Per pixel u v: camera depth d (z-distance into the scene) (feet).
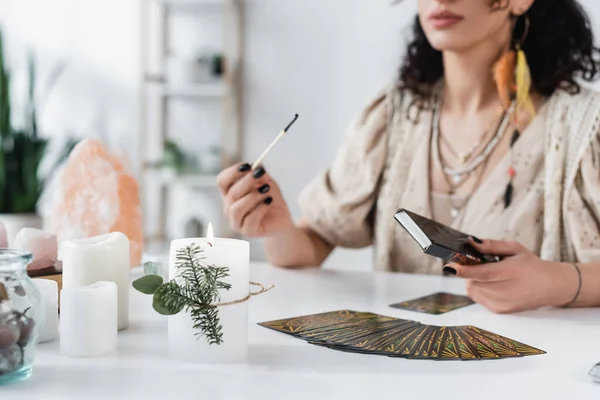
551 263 3.07
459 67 4.37
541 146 4.28
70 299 2.19
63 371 2.06
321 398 1.86
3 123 8.98
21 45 10.82
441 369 2.15
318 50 9.64
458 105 4.52
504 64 4.25
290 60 9.77
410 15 9.12
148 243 10.32
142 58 10.01
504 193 4.28
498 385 2.01
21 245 2.72
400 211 2.87
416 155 4.56
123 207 3.59
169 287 2.10
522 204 4.24
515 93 4.36
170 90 9.88
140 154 10.08
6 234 2.71
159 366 2.12
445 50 4.28
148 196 10.56
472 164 4.39
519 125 4.34
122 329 2.55
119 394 1.86
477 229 4.30
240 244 2.20
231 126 10.04
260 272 3.98
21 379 1.96
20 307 1.92
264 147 9.97
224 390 1.91
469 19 4.09
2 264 1.90
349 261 9.48
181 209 10.53
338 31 9.52
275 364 2.16
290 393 1.90
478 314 2.97
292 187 9.92
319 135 9.73
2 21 10.84
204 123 10.24
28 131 9.40
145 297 3.12
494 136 4.38
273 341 2.43
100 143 3.58
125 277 2.55
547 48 4.38
